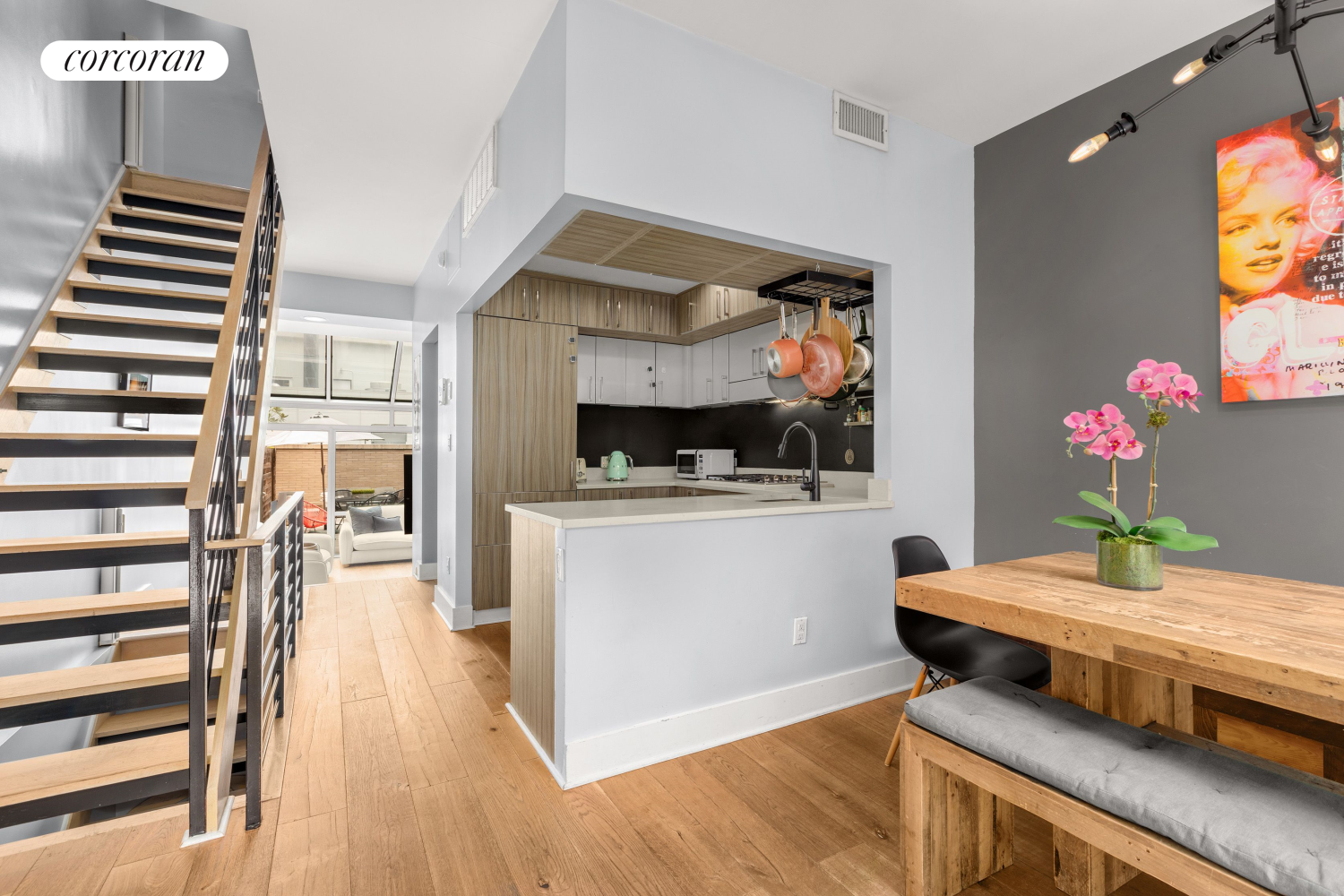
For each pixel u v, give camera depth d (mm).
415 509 5496
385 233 4270
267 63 2422
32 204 2572
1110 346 2562
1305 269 2018
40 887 1545
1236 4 2102
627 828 1790
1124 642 1203
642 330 4887
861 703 2668
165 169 4168
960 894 1532
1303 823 1010
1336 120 1958
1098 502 1574
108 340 3562
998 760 1331
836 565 2643
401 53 2355
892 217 2768
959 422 3023
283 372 6988
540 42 2230
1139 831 1108
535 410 4270
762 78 2387
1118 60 2408
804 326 4094
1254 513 2164
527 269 4227
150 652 3430
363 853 1685
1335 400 1984
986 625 1450
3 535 2484
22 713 1752
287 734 2387
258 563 1822
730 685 2365
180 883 1570
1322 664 991
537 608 2295
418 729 2438
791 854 1674
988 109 2766
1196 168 2305
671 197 2150
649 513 2215
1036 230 2820
